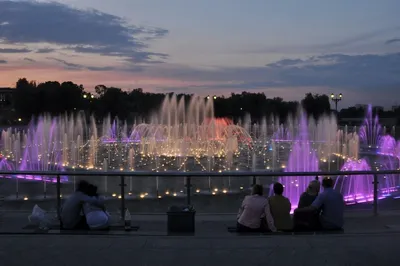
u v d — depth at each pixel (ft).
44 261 18.62
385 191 44.96
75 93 297.12
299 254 19.40
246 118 341.00
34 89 288.30
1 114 302.25
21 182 53.47
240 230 23.73
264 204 23.71
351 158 97.86
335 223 24.04
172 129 159.22
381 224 26.45
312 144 133.69
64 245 20.89
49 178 54.95
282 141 157.28
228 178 56.18
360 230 24.23
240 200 41.81
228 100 344.28
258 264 18.24
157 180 53.01
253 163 80.28
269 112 339.57
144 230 24.57
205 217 28.78
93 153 107.45
